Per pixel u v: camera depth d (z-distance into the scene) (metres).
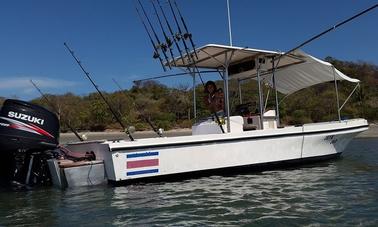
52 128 7.70
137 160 7.79
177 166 8.20
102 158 7.93
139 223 5.22
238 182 8.08
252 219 5.30
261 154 9.27
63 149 8.20
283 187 7.52
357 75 58.19
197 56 9.38
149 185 7.80
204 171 8.55
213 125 9.96
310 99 35.84
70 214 5.72
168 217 5.49
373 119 33.75
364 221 5.12
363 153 13.86
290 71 11.59
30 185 7.68
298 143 9.92
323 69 11.25
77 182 7.66
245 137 9.01
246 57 10.22
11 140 7.32
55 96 37.41
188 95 38.97
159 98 42.28
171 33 8.85
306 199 6.47
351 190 7.18
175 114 36.97
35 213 5.82
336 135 10.72
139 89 45.50
